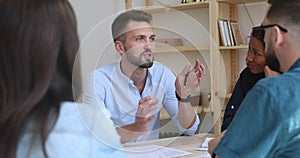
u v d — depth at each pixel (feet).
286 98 3.47
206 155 6.07
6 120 2.39
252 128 3.51
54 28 2.48
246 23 10.91
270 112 3.46
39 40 2.42
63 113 2.60
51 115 2.50
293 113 3.42
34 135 2.45
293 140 3.45
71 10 2.63
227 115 7.18
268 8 3.93
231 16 10.95
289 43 3.75
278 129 3.42
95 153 2.74
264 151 3.46
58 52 2.52
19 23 2.40
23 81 2.40
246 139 3.53
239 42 10.55
